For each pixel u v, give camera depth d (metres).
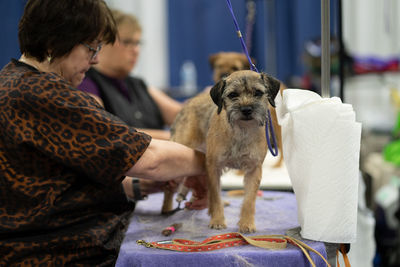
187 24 5.35
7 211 1.36
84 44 1.49
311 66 4.02
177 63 5.41
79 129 1.33
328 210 1.39
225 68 3.02
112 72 3.13
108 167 1.35
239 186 2.34
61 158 1.32
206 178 1.77
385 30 4.97
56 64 1.51
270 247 1.31
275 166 2.72
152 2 5.52
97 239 1.41
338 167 1.38
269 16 4.11
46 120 1.33
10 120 1.32
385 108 4.79
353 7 4.97
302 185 1.43
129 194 1.97
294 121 1.42
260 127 1.69
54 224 1.38
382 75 4.35
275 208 1.84
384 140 4.20
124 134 1.37
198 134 1.99
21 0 4.81
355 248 2.53
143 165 1.44
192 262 1.25
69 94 1.35
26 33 1.45
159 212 1.89
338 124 1.37
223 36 5.28
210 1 5.27
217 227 1.58
